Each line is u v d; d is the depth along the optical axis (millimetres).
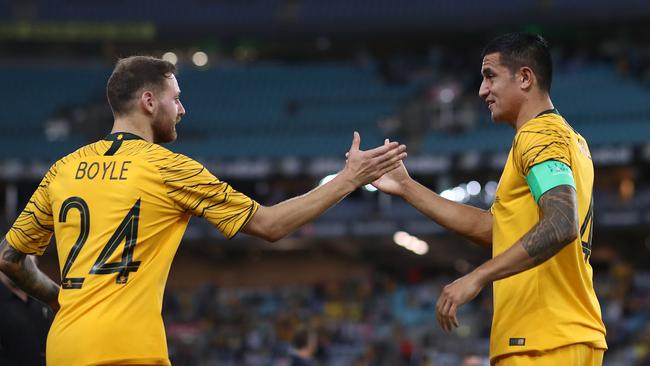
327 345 91500
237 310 111938
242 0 146625
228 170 117812
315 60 154250
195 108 135750
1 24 143375
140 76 15203
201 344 95125
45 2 145625
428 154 114125
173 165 14578
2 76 139875
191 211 14750
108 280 14109
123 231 14273
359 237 114000
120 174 14516
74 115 129750
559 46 141250
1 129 127688
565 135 14531
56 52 149125
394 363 86188
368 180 15305
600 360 14711
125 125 15195
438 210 17250
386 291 121688
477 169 110812
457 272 137625
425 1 143875
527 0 138125
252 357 94562
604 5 129500
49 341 14305
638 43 136375
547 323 14227
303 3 146375
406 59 144250
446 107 125625
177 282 128625
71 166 14922
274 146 123875
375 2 145125
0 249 15672
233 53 153875
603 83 127688
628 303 101625
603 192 116750
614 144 106000
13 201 123688
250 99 138500
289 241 117312
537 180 13797
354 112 132375
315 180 124312
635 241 120188
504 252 13445
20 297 19812
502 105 15641
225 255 128875
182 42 146500
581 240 14766
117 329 13922
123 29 144000
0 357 19734
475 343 94062
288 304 115750
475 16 135625
